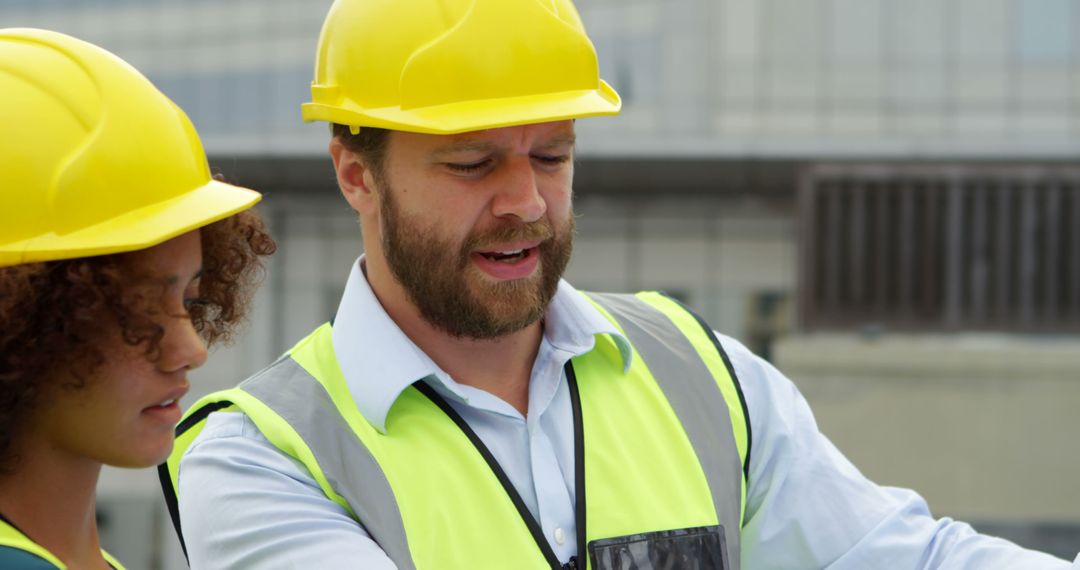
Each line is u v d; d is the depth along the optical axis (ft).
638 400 10.70
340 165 10.59
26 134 7.52
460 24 9.82
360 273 10.53
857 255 56.95
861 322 56.80
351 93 10.12
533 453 10.14
